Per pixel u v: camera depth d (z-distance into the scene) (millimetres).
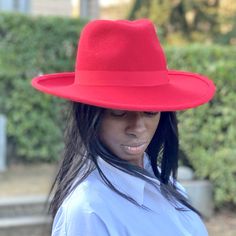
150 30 1716
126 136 1688
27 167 8859
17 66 8953
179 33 13195
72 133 1745
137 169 1747
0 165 8602
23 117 8906
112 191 1661
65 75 1967
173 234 1735
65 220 1614
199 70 6750
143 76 1683
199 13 13156
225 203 6703
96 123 1680
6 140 8930
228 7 13195
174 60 7004
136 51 1672
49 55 9141
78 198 1620
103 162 1701
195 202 6355
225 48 7020
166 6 13070
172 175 2006
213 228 6219
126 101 1636
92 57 1680
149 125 1709
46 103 8977
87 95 1639
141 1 13320
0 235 6160
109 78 1670
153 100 1665
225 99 6527
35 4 12328
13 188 7422
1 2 10828
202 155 6578
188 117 6594
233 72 6535
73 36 9242
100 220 1599
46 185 7605
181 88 1782
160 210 1748
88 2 13234
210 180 6551
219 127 6551
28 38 9008
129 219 1655
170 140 1984
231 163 6441
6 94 8891
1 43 8906
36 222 6211
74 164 1728
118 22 1674
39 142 9031
